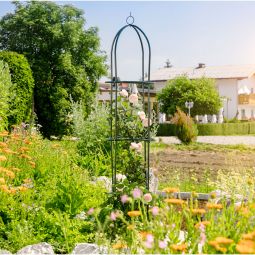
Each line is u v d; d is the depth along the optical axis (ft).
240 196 19.33
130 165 19.48
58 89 81.46
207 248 10.50
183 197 21.89
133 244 11.12
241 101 166.71
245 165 41.81
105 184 24.99
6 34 91.86
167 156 54.13
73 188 19.63
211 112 129.29
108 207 16.90
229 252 10.21
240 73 165.99
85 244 14.37
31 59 85.87
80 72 88.33
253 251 8.34
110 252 12.03
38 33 89.45
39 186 22.76
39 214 17.43
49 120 80.07
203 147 69.67
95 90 93.20
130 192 17.03
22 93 55.72
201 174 37.96
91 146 34.32
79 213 18.70
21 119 54.70
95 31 93.20
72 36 87.92
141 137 19.77
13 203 18.04
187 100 127.54
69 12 89.61
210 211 11.79
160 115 135.85
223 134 121.19
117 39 19.29
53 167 26.99
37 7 88.48
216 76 168.96
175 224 11.31
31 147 29.60
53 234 16.60
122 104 20.20
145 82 19.49
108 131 34.09
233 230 10.96
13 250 15.26
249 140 96.07
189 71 184.34
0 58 55.36
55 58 86.07
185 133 76.74
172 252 10.00
